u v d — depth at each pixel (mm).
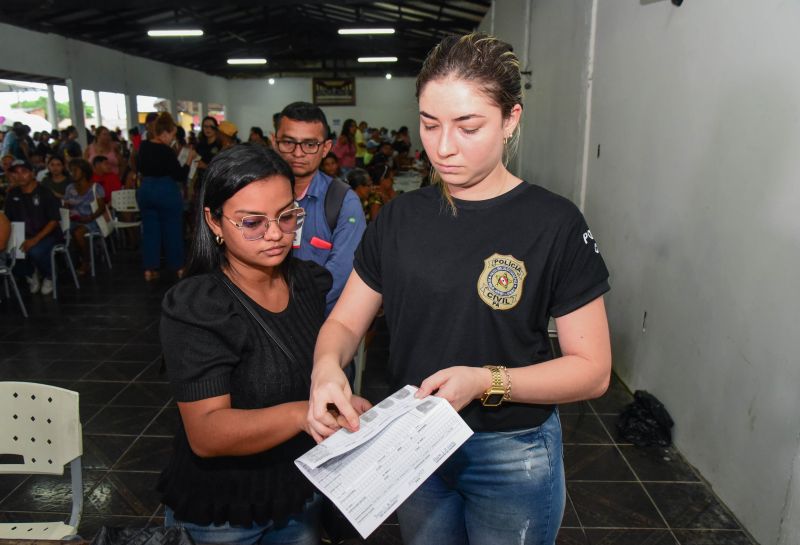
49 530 1470
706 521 2201
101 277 6094
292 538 1205
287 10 14609
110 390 3402
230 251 1101
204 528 1119
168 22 12867
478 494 1062
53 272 5230
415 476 812
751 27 2051
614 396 3225
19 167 5125
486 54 837
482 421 1016
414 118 20469
